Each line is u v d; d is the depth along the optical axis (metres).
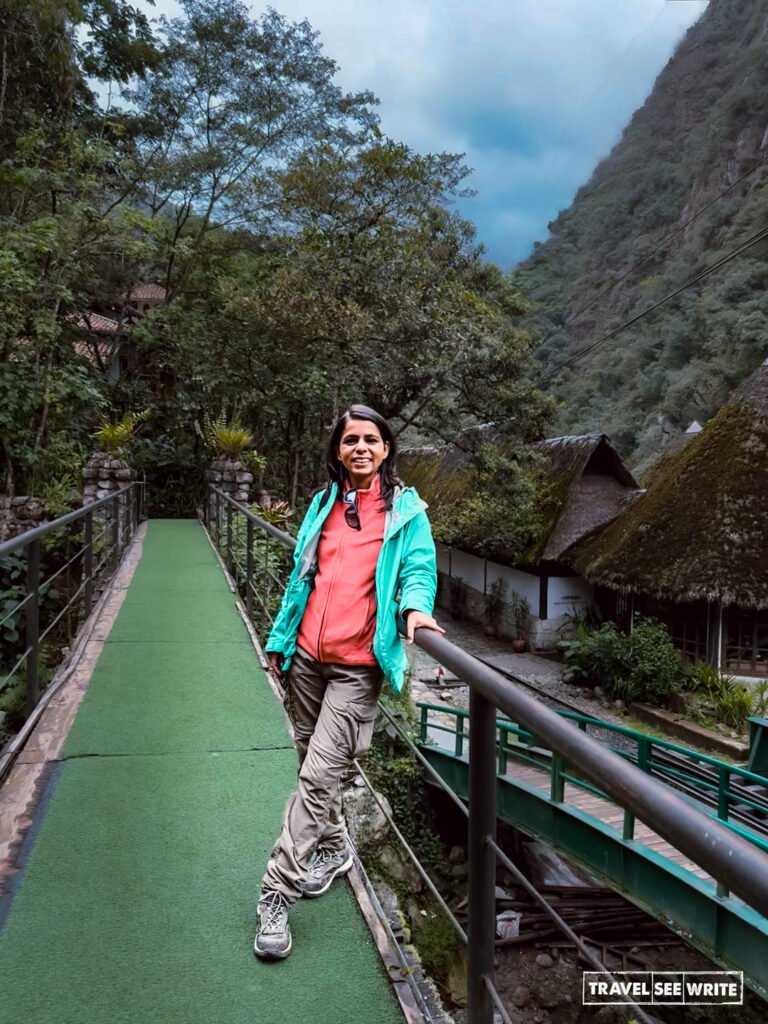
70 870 2.32
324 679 1.97
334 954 1.93
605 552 13.50
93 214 12.78
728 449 12.45
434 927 5.70
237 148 17.58
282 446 16.45
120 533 9.30
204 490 15.58
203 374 14.77
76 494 11.51
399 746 7.37
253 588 6.26
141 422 16.70
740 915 4.71
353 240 13.00
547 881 7.48
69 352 13.59
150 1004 1.73
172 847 2.47
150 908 2.12
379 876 5.83
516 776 8.13
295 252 13.62
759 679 11.70
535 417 14.26
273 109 17.33
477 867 1.37
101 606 6.34
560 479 15.73
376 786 7.02
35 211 13.13
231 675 4.46
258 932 1.92
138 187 17.05
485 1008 1.36
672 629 12.84
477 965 1.38
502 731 7.28
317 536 1.99
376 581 1.84
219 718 3.73
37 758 3.21
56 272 12.32
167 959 1.90
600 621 15.10
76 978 1.82
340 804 2.20
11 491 11.26
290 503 15.34
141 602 6.62
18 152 12.34
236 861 2.39
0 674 7.42
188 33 16.84
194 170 16.98
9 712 5.42
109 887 2.23
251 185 17.30
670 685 11.22
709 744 9.79
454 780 7.59
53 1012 1.70
